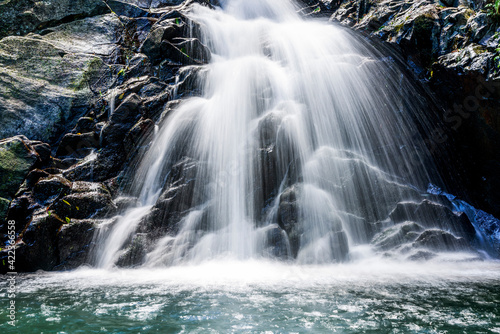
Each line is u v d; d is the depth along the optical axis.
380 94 9.58
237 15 16.53
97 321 3.25
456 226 7.68
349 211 7.58
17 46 10.18
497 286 4.59
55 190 7.46
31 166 7.71
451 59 8.48
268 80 9.73
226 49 12.94
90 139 9.06
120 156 8.70
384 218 7.59
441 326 3.06
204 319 3.28
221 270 6.01
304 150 8.36
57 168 8.43
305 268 6.18
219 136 8.62
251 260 6.82
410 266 6.39
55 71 10.17
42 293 4.38
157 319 3.29
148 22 12.80
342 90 9.59
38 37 11.06
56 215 6.92
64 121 9.67
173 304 3.78
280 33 12.86
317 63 10.13
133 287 4.70
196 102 9.40
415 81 9.41
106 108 9.77
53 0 11.98
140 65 10.73
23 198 7.22
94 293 4.35
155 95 9.73
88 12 12.31
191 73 10.15
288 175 8.04
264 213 7.69
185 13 13.46
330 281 5.00
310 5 15.30
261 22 14.34
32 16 11.63
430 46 9.21
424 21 9.23
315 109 9.30
